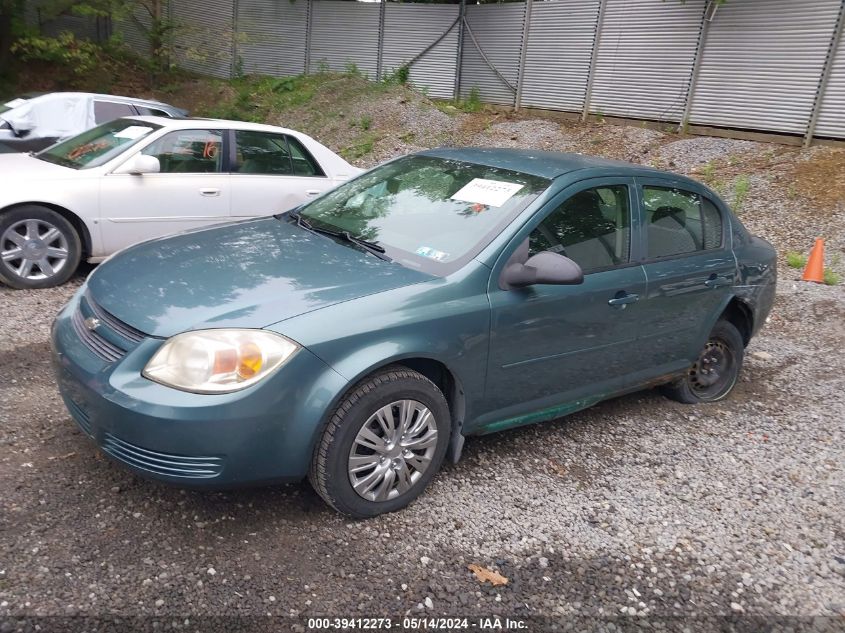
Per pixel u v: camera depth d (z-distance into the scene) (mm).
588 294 3889
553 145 14258
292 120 18125
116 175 6535
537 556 3197
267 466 2979
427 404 3348
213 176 7098
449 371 3434
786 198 10555
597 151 13570
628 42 14508
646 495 3807
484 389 3604
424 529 3305
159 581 2793
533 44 16375
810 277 8398
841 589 3158
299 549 3074
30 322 5414
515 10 16609
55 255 6262
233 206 7203
